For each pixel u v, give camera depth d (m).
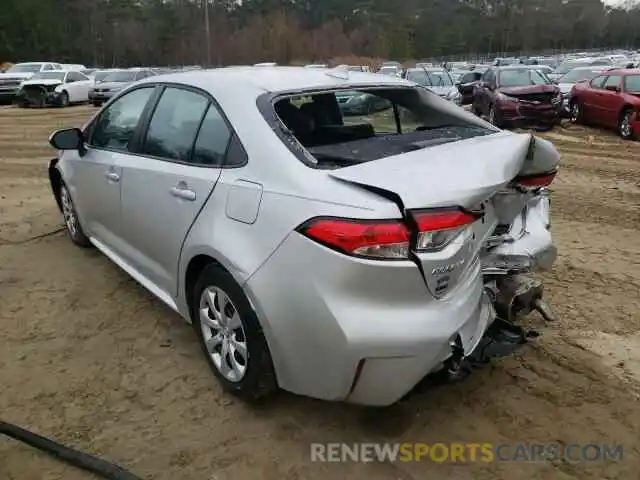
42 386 3.34
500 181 2.60
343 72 3.69
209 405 3.17
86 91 24.09
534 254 3.14
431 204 2.45
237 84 3.30
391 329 2.45
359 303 2.47
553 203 7.30
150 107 3.88
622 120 13.23
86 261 5.11
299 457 2.80
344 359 2.50
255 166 2.91
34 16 57.97
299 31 64.50
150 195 3.62
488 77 16.14
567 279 4.75
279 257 2.65
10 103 24.69
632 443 2.88
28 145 12.59
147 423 3.04
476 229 2.71
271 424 3.02
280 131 2.93
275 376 2.88
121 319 4.10
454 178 2.57
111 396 3.26
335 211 2.50
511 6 82.12
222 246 2.91
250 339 2.86
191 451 2.84
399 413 3.10
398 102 3.57
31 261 5.12
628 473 2.70
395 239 2.42
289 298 2.62
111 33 64.19
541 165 3.02
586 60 27.41
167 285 3.64
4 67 46.12
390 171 2.62
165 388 3.32
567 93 17.12
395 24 74.44
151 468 2.74
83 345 3.77
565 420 3.04
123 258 4.28
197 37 62.16
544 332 3.89
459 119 3.71
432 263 2.47
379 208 2.44
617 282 4.69
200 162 3.28
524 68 15.90
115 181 4.06
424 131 3.43
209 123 3.29
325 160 2.82
